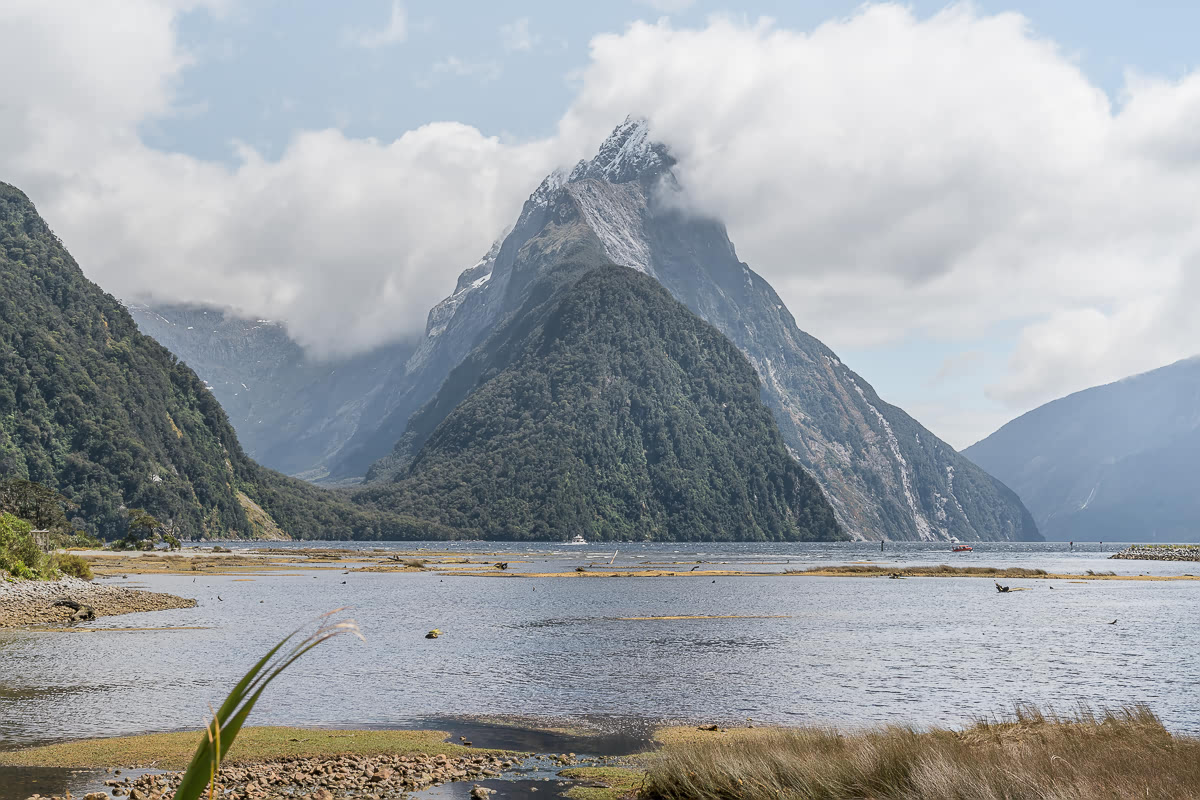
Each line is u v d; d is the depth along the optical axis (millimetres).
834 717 37062
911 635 66312
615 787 26250
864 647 59188
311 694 41750
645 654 55281
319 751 30594
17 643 56062
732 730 34375
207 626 66688
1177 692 43656
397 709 38469
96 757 28969
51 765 28031
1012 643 62062
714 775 23938
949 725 35125
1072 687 44875
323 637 6191
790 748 25375
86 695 39688
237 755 29953
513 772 28234
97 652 52469
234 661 49844
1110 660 54156
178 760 28625
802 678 46719
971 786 19797
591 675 47469
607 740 32875
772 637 64188
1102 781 19719
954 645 60688
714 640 62312
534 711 38125
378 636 63719
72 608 70062
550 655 54688
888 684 45125
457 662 51812
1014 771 20484
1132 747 23500
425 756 29984
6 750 29984
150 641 57500
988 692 43250
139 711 36438
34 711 36344
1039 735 25641
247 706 5859
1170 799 18344
